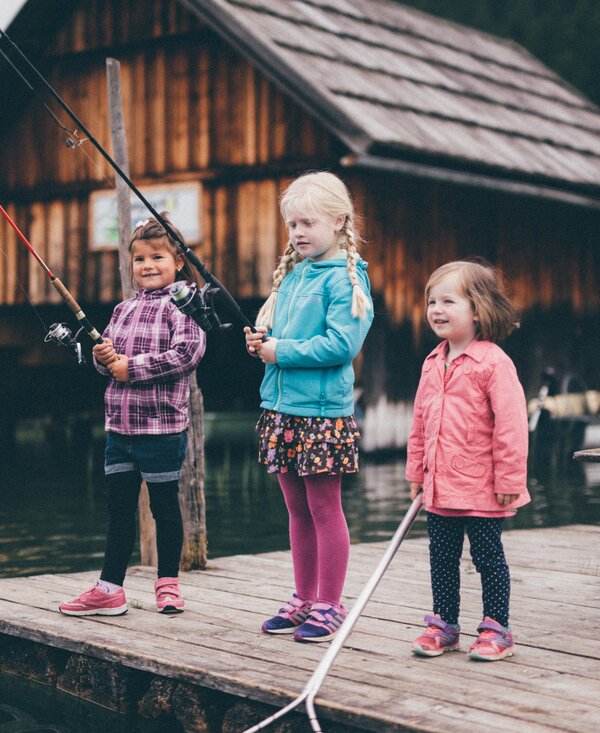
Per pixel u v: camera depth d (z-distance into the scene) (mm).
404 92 12992
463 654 3432
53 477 10484
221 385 16734
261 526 7355
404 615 3967
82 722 3428
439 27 17766
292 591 4457
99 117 13930
